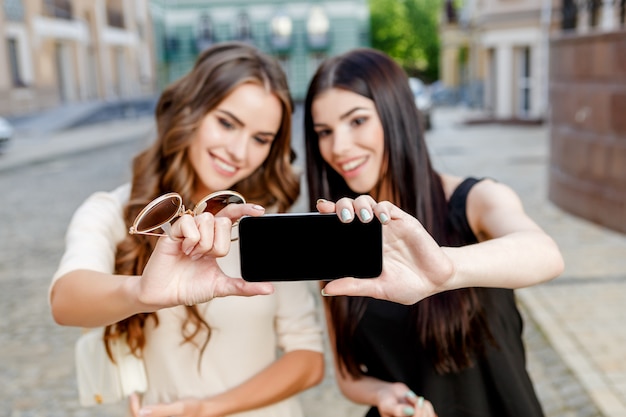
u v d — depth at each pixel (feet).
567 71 22.53
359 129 4.75
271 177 5.33
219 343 4.83
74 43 90.38
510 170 33.73
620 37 18.52
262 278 3.15
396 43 151.12
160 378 4.90
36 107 78.43
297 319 5.22
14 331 14.10
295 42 122.01
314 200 5.25
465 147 44.55
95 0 96.48
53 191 32.73
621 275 15.43
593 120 20.57
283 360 5.06
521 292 14.47
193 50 123.54
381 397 4.90
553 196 24.39
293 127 5.50
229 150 4.79
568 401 9.77
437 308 4.66
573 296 14.08
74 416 10.35
